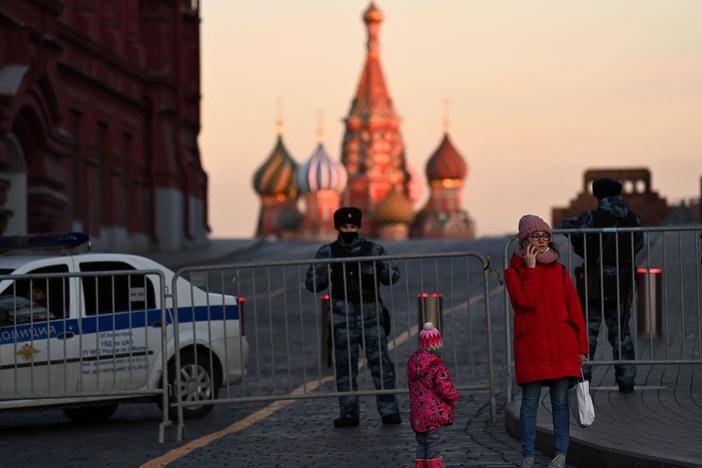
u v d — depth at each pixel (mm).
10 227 39031
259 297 37500
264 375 21609
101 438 15641
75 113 49562
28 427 17094
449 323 28953
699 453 11227
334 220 16109
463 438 14320
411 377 11703
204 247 64250
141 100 58906
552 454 12883
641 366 18953
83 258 16828
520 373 11688
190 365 17250
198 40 66625
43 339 16188
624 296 16156
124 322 16781
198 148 66375
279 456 13539
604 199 16422
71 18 50656
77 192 49812
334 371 15992
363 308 15906
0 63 37594
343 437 14922
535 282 11602
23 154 39344
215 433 15602
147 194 59438
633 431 12805
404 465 12734
